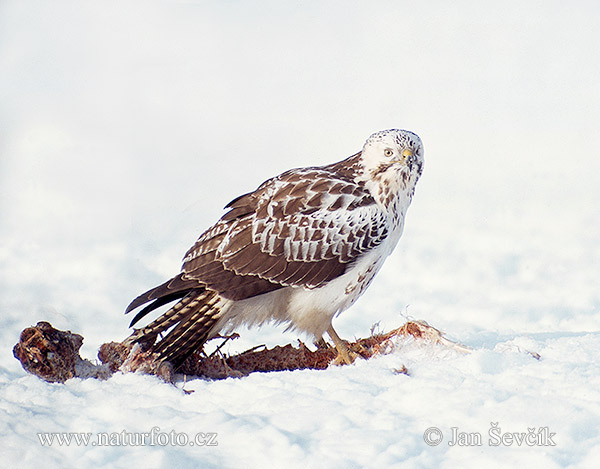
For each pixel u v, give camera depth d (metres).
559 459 6.37
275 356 9.28
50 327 8.49
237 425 6.96
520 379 7.62
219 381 8.23
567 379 7.59
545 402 7.11
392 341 8.97
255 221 9.24
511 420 6.90
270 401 7.50
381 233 9.45
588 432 6.72
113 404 7.54
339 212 9.30
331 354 9.40
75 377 8.45
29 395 7.76
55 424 7.12
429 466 6.40
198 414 7.25
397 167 9.45
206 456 6.56
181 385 8.34
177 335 8.97
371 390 7.65
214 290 9.09
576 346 8.69
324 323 9.46
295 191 9.38
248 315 9.40
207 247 9.27
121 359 8.88
